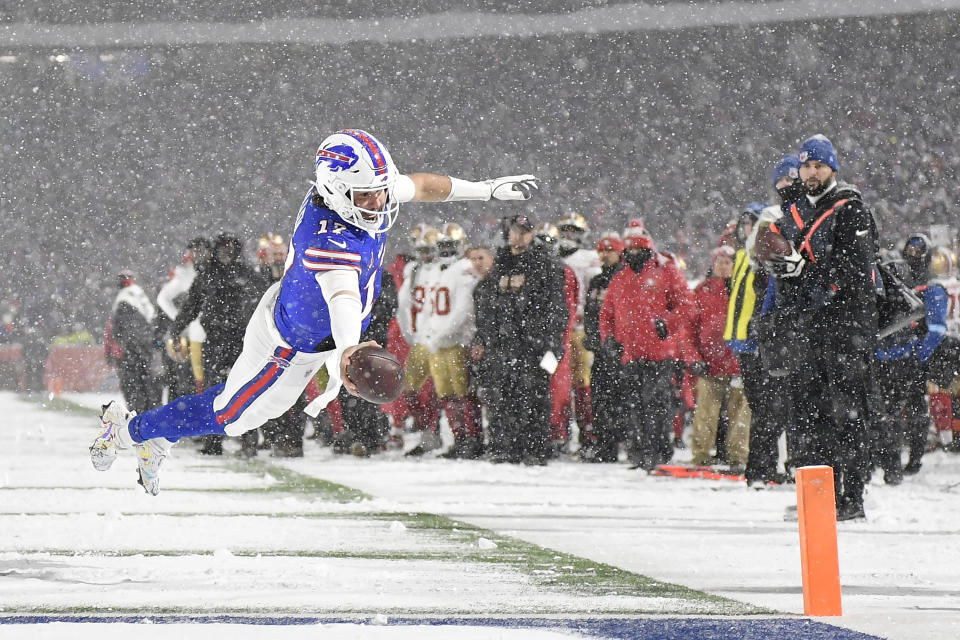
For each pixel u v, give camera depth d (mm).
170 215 144875
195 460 49719
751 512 31594
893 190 104812
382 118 138875
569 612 17672
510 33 131750
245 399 20359
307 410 19406
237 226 144250
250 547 24391
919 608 18000
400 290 54938
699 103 120312
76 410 85938
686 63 120750
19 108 144000
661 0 121750
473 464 47875
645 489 38000
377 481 40406
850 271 29047
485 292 47688
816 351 29344
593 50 124812
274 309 19484
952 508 32125
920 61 107812
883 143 107125
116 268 142875
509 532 27328
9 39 145000
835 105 112062
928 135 105625
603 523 29062
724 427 47094
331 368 18391
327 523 28656
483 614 17469
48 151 143875
